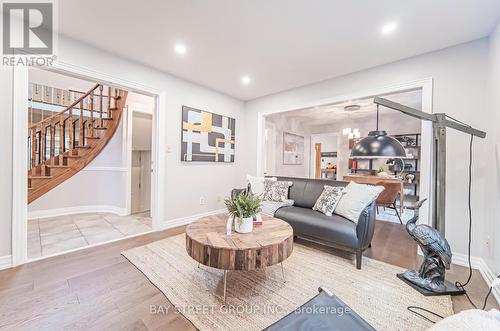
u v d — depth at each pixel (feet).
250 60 9.61
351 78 10.71
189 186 12.37
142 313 5.14
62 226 11.32
